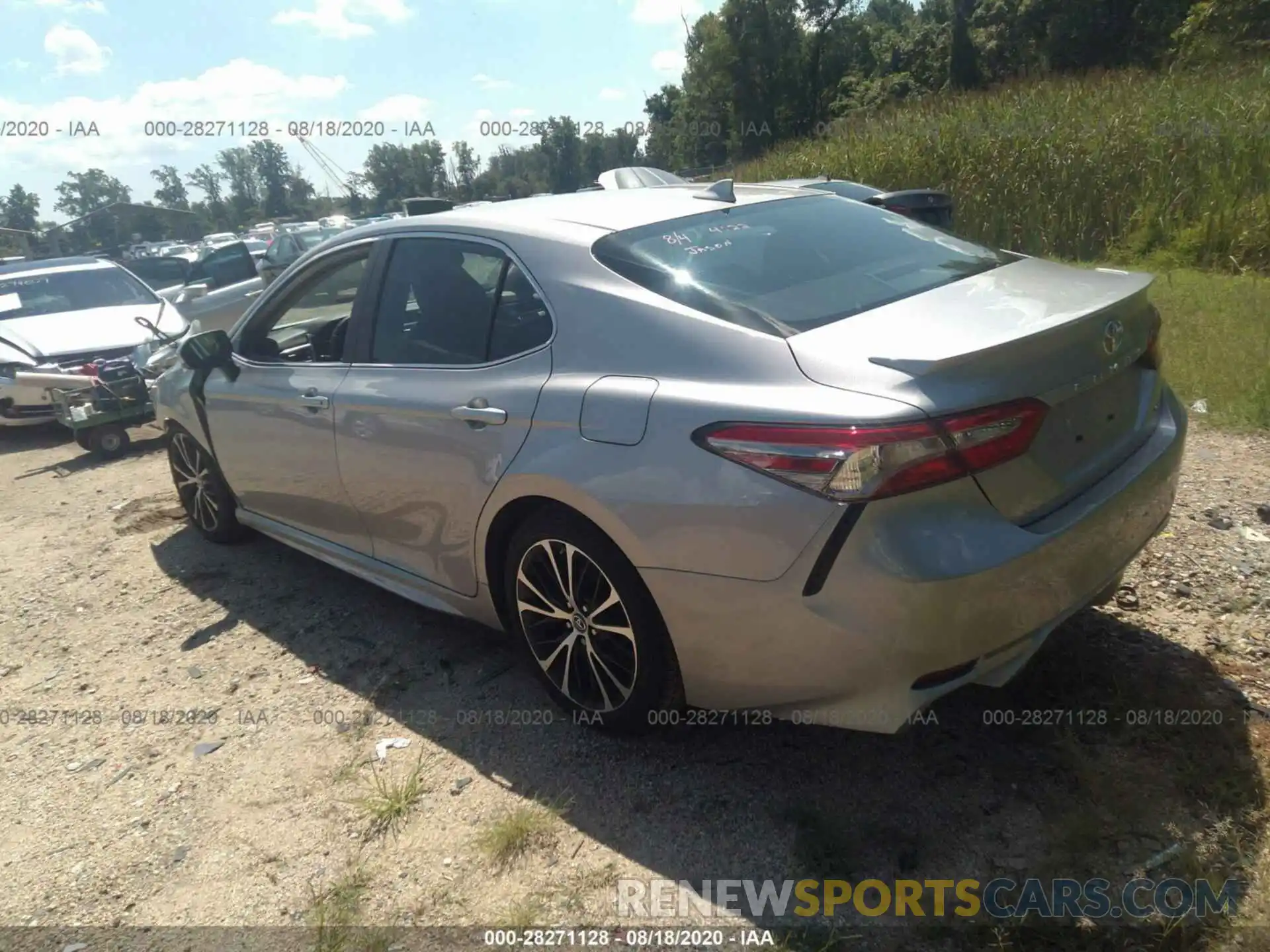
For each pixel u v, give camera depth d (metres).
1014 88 15.56
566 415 2.87
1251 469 4.54
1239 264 9.53
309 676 3.75
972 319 2.61
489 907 2.50
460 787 2.98
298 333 4.23
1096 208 11.30
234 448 4.49
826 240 3.31
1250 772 2.63
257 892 2.66
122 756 3.37
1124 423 2.87
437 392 3.32
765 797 2.78
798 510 2.36
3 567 5.31
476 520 3.21
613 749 3.08
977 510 2.38
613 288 2.95
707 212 3.35
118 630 4.35
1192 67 15.39
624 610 2.84
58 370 8.16
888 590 2.30
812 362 2.50
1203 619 3.37
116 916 2.63
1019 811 2.61
